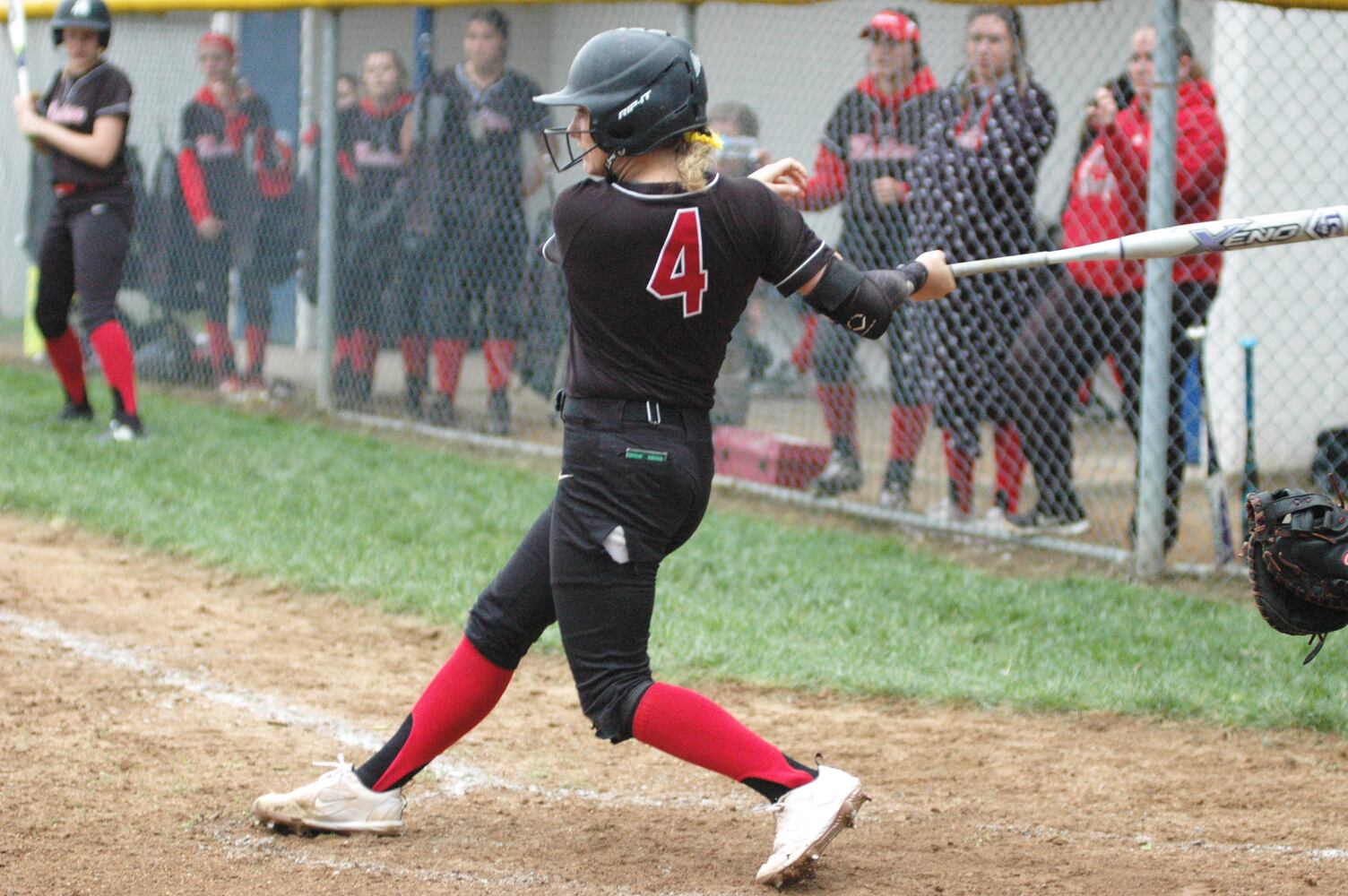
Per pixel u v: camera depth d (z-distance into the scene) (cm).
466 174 3297
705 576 2323
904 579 2333
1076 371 2552
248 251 3744
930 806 1447
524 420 3550
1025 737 1683
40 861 1239
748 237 1120
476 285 3338
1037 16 3431
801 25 3644
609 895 1201
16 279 4512
